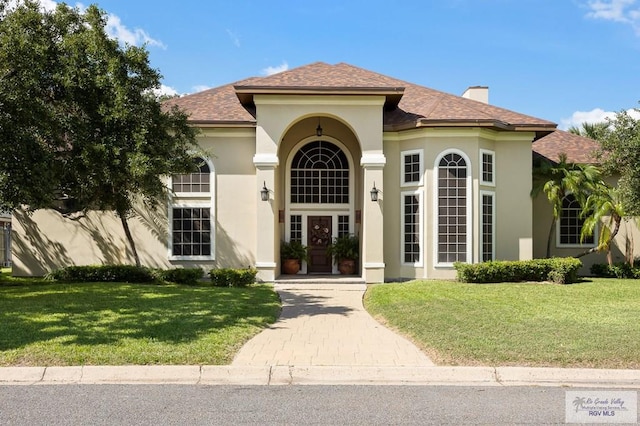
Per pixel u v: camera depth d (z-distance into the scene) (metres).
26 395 5.99
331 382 6.68
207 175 17.05
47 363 6.82
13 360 6.88
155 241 16.95
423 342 8.18
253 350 7.81
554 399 5.93
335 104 16.14
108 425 5.07
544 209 19.14
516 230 17.17
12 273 18.09
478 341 8.00
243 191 16.97
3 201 11.61
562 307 11.03
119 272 15.61
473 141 16.38
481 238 16.47
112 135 12.33
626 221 18.27
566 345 7.68
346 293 14.56
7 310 10.22
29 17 11.73
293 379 6.78
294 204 18.62
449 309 10.77
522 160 17.33
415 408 5.62
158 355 7.13
